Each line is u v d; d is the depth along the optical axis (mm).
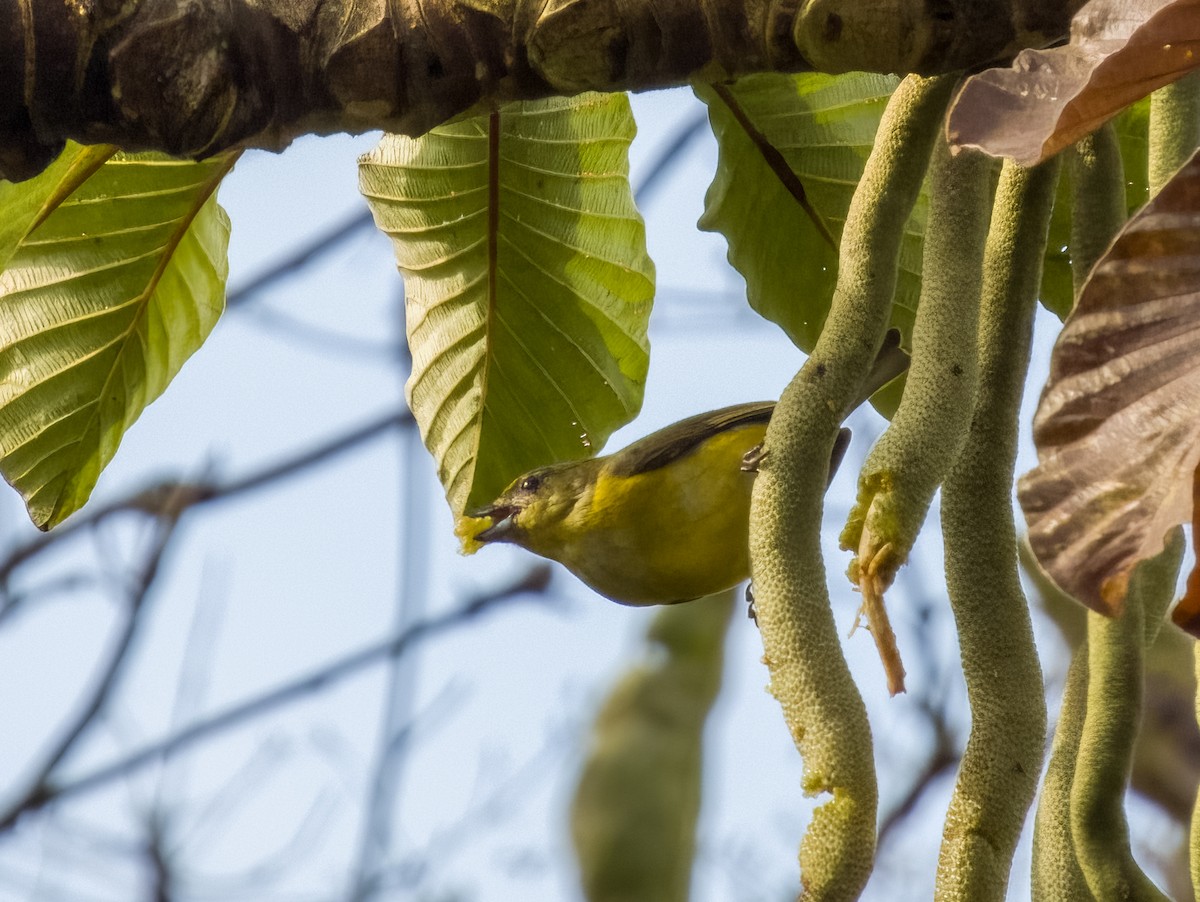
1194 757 1873
